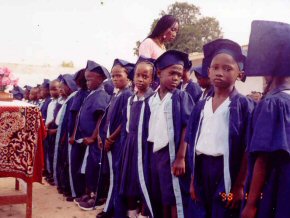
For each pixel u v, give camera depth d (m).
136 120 3.73
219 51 2.64
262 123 1.92
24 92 12.06
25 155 4.10
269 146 1.87
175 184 3.21
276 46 1.98
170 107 3.31
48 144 6.35
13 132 4.07
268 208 1.92
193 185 2.67
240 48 2.60
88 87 4.97
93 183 4.76
